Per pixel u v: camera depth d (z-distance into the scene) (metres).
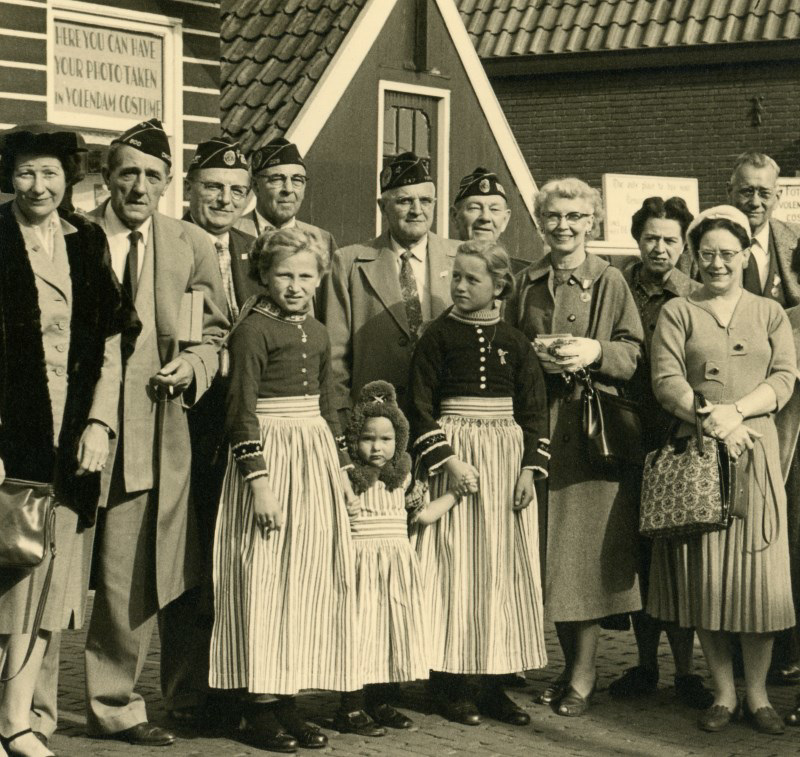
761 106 19.52
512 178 15.16
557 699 6.01
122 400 5.16
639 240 6.50
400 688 6.03
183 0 10.34
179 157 10.38
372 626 5.46
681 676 6.21
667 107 19.98
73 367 4.92
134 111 10.07
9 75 9.27
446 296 6.19
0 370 4.77
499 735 5.54
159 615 5.59
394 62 13.79
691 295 5.99
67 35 9.62
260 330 5.32
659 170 20.08
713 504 5.62
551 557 5.98
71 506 4.95
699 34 19.39
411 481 5.69
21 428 4.79
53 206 4.85
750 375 5.83
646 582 6.26
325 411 5.54
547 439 5.85
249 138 12.78
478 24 20.50
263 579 5.21
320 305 6.17
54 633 5.07
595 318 6.05
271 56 13.45
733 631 5.72
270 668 5.18
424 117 14.28
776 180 6.82
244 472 5.22
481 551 5.71
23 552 4.65
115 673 5.25
